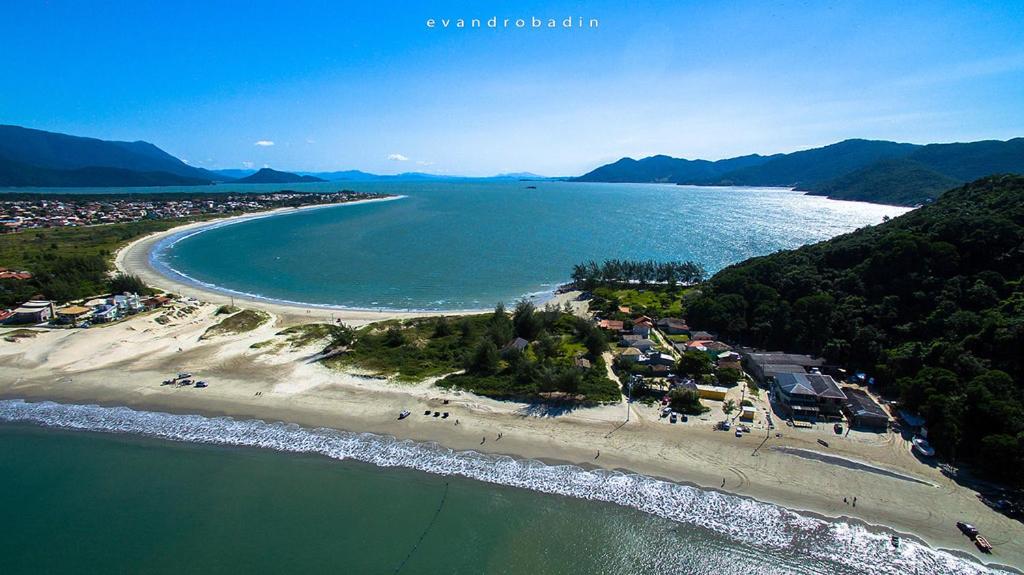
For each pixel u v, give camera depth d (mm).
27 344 84500
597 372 73812
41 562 41688
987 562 41312
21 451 56625
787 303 87562
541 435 59219
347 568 40812
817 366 74312
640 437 58562
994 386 55219
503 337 85688
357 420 62781
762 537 44250
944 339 68062
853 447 56156
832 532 44656
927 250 83000
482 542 43656
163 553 42312
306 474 52750
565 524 45812
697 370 73625
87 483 51156
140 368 77188
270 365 78562
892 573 40562
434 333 92875
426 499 49062
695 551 42844
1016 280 74312
